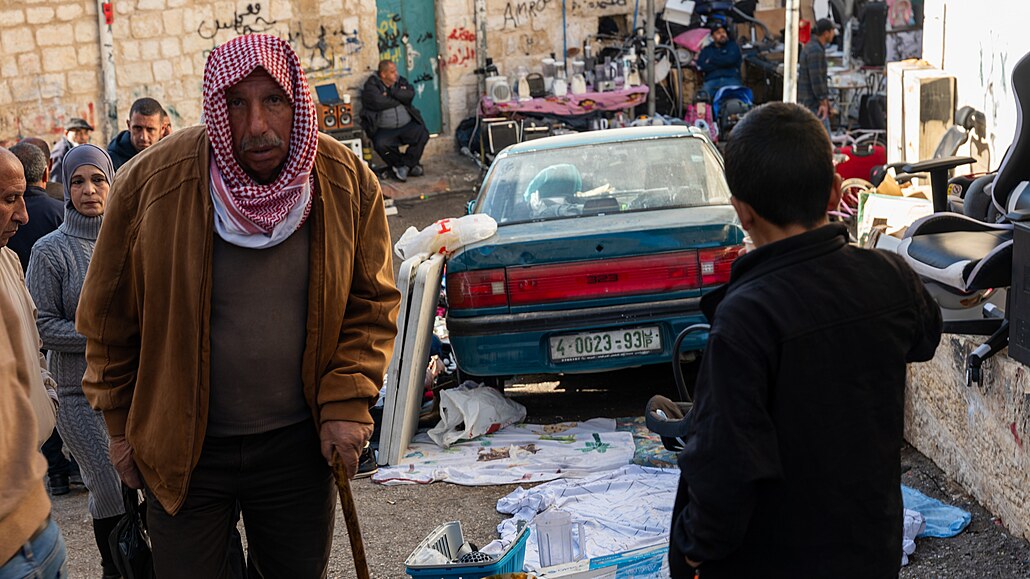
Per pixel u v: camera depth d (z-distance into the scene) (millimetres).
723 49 16875
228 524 3279
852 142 14438
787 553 2365
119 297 3170
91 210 4715
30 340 3123
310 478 3281
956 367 5012
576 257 5992
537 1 16844
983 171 8852
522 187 6758
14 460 2588
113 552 3391
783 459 2320
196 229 3039
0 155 3414
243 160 3041
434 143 16469
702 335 6031
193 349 3068
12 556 2568
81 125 9797
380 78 15195
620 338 6094
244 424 3152
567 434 6137
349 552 4902
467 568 3566
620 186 6660
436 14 16406
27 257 6062
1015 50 8094
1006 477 4605
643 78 16750
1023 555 4383
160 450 3105
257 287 3111
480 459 5848
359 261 3291
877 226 7312
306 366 3162
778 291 2311
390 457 5836
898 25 16766
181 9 14391
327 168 3195
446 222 6195
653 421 3934
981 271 4590
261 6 14914
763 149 2354
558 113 15633
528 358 6090
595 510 5023
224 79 2926
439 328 8062
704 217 6105
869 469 2367
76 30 13734
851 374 2334
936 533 4617
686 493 2498
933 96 9688
